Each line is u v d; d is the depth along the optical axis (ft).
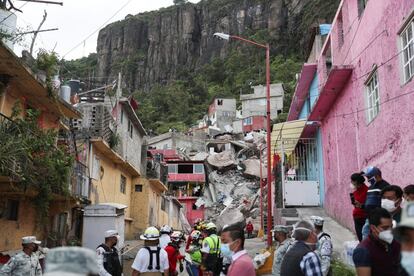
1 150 31.96
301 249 14.69
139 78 453.58
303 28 323.78
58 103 47.62
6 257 36.47
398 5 31.32
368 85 40.42
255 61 354.33
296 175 70.03
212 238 27.40
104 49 489.26
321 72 58.23
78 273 5.33
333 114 53.21
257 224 126.62
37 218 40.91
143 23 486.79
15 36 43.19
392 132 33.14
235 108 272.51
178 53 450.71
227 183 163.63
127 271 35.22
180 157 179.32
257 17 402.31
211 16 449.06
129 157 83.82
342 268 28.25
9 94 41.81
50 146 39.32
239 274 13.99
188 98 330.13
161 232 31.81
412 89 28.86
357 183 27.78
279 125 64.75
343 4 48.19
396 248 13.14
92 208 44.93
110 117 68.39
